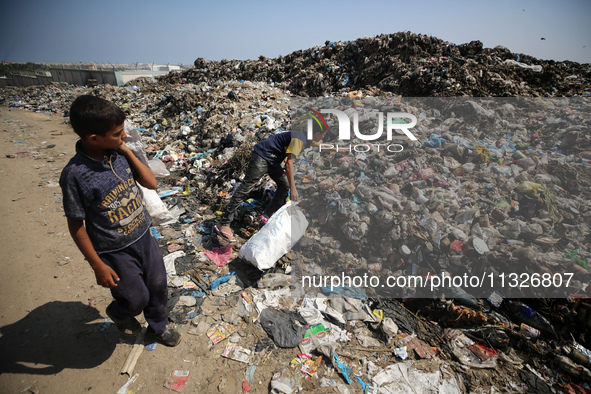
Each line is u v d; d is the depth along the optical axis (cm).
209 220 377
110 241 171
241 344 226
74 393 193
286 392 193
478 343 230
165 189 456
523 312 240
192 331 234
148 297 193
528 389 202
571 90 776
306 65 1112
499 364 217
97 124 144
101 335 232
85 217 163
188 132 682
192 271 290
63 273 295
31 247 332
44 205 425
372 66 905
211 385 199
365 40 1001
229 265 301
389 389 198
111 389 196
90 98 145
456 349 225
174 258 306
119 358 216
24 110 1188
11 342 225
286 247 291
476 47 918
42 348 221
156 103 950
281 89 975
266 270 286
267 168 314
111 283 171
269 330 235
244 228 357
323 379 202
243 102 745
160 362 212
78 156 156
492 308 249
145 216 190
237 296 266
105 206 163
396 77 797
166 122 779
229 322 242
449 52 885
